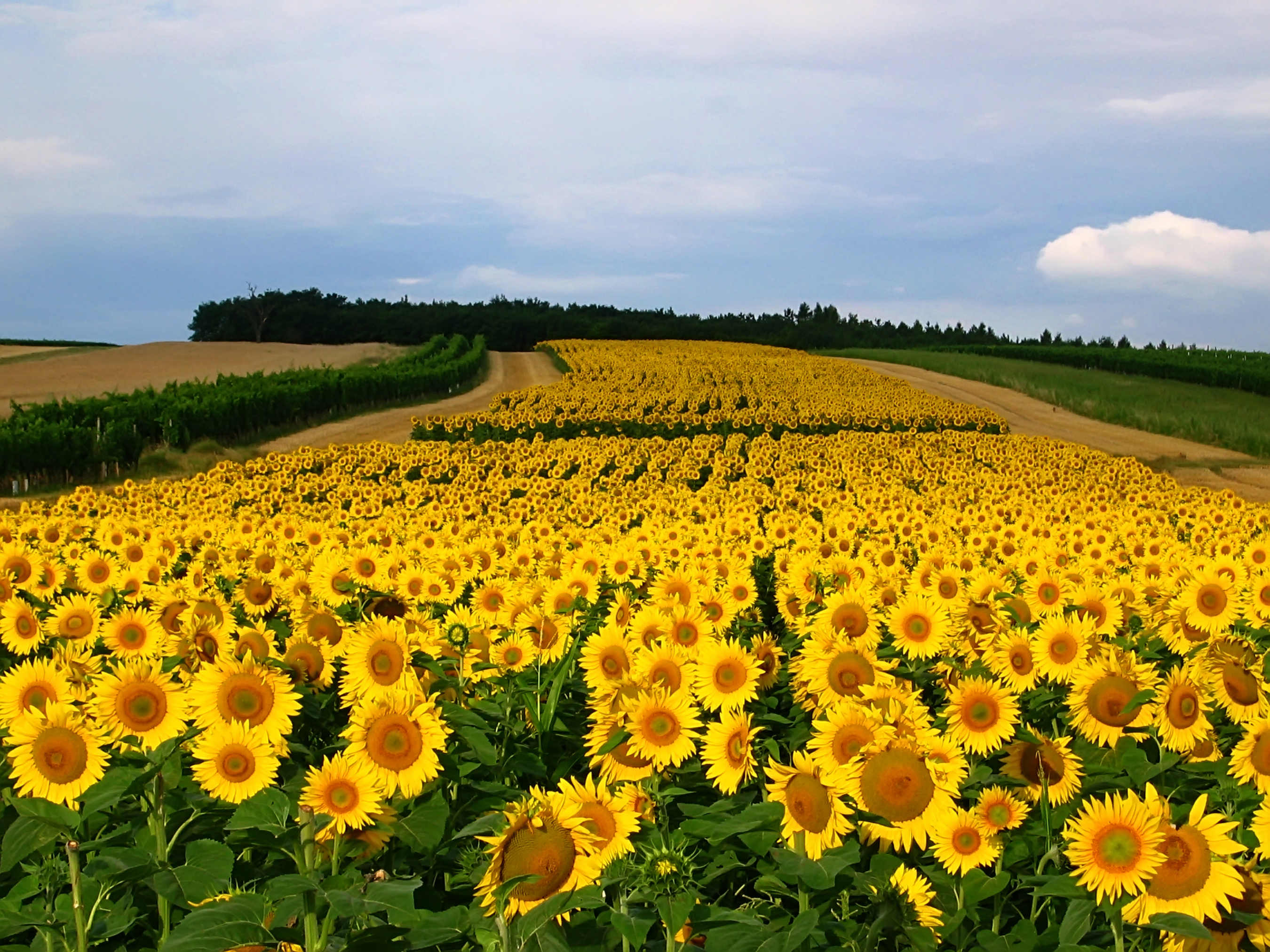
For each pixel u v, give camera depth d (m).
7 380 60.97
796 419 43.19
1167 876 3.30
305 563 8.58
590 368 73.06
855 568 8.58
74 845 3.52
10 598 7.40
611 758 4.38
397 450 31.08
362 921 3.42
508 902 3.22
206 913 3.18
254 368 74.38
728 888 4.31
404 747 4.04
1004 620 6.37
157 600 6.87
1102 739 4.85
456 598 7.86
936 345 153.88
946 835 3.96
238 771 4.15
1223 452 42.66
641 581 9.37
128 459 33.28
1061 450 32.28
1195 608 6.66
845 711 3.93
